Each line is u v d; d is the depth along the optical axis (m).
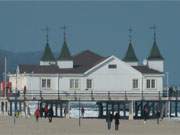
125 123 194.00
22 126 177.50
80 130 167.38
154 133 160.50
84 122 195.00
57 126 178.88
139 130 168.50
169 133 160.62
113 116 191.00
